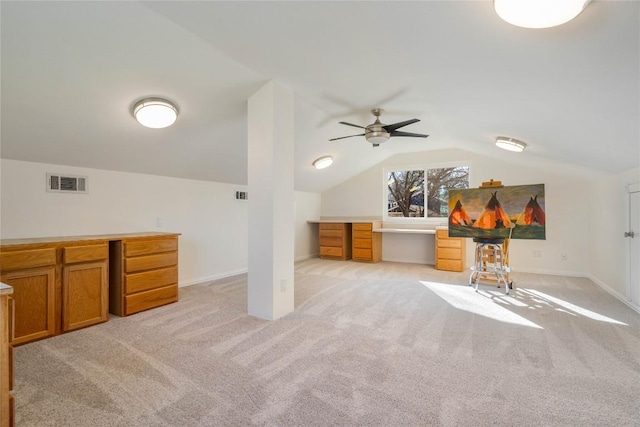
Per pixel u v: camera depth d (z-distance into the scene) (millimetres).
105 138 3004
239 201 5215
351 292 3969
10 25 1759
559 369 2020
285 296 3072
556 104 2119
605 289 4078
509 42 1505
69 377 1922
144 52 2158
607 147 2705
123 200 3693
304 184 6406
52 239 2760
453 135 4590
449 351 2281
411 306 3379
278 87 2865
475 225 4719
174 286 3508
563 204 5051
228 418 1543
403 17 1527
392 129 3703
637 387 1812
